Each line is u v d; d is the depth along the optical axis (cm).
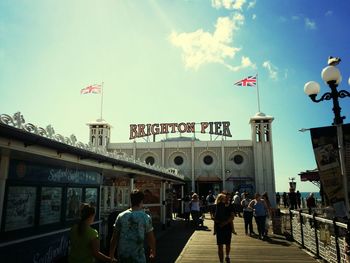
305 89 792
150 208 1736
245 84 3384
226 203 893
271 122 3891
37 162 680
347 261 658
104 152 856
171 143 3994
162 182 1753
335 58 757
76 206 847
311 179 2189
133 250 445
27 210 645
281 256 998
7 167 584
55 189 751
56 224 747
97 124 4134
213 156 3934
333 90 750
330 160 744
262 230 1341
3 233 575
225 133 4081
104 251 958
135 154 4031
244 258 972
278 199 3769
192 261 936
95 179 974
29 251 638
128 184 1694
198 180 3831
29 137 488
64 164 768
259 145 3834
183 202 2120
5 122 459
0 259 559
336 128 752
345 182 709
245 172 3850
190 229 1695
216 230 884
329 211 1118
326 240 895
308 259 954
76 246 437
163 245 1211
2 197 567
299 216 1199
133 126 4338
